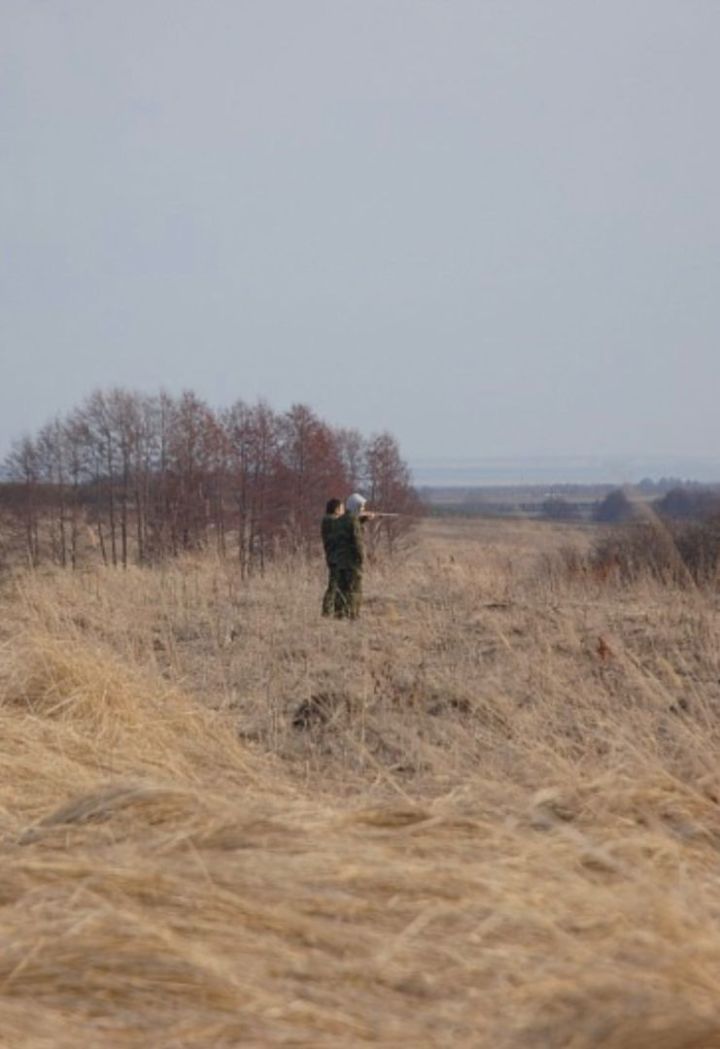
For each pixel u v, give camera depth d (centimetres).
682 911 1619
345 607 5228
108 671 3456
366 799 2555
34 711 3281
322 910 1770
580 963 1545
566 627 3956
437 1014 1518
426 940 1680
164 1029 1512
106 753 3019
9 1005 1552
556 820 2052
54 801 2612
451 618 4666
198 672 4059
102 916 1700
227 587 5981
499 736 2980
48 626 4450
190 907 1772
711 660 3603
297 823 2052
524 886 1781
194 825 2119
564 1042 1421
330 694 3497
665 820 2142
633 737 2694
